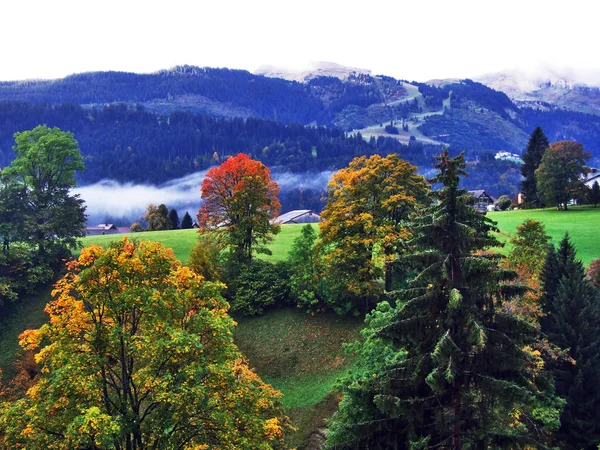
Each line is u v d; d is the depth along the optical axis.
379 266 46.19
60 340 19.22
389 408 18.39
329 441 21.42
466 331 18.48
